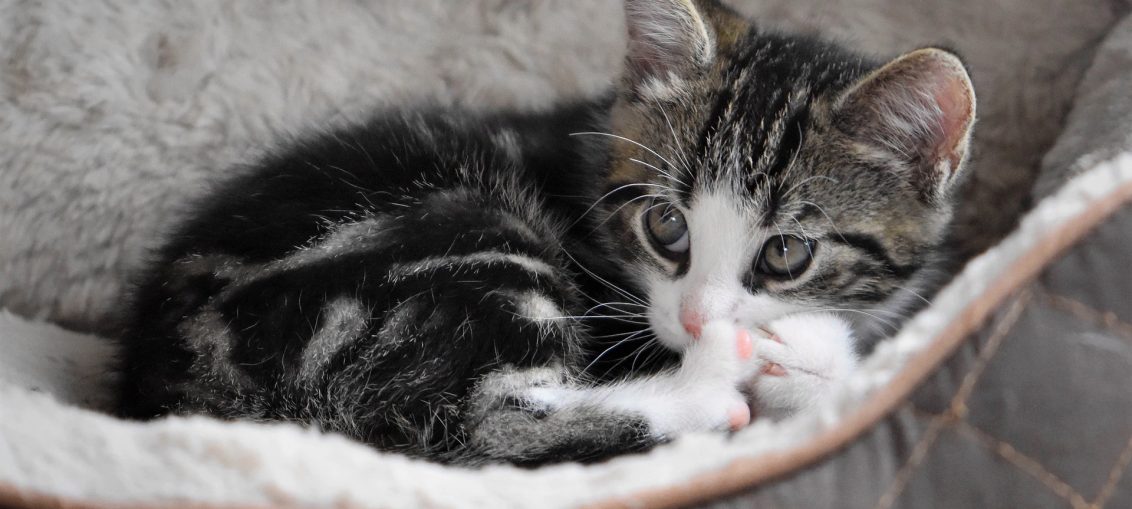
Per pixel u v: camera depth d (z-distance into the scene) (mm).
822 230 499
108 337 563
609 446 490
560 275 526
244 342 488
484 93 600
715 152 504
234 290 493
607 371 523
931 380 444
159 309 496
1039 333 443
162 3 586
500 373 497
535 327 504
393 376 492
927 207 504
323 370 489
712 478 433
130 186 583
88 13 578
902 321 515
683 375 502
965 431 438
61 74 574
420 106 560
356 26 600
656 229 515
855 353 508
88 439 439
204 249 500
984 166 567
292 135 552
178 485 430
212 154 588
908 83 487
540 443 491
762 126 501
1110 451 431
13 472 431
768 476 435
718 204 501
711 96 512
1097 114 522
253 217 503
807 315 506
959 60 479
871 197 500
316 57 595
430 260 503
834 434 439
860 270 506
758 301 505
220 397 486
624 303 523
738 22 530
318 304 491
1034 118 566
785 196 497
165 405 488
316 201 508
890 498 436
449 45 604
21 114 576
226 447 433
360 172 517
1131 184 454
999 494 432
